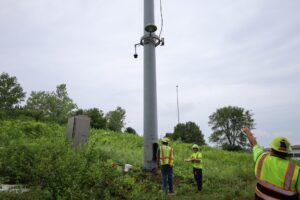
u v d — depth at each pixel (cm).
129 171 978
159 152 829
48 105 4459
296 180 298
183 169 1196
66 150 794
